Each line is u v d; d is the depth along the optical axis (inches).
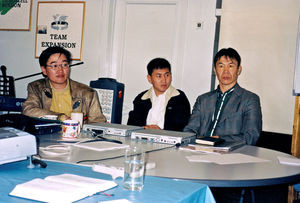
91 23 149.1
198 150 66.6
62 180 38.0
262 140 120.0
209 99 103.9
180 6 138.2
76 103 108.8
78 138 73.9
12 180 39.1
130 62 147.4
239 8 124.6
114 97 132.0
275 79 119.8
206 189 41.9
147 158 57.6
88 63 149.9
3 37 161.2
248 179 47.1
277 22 119.7
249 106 96.0
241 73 124.0
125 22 147.3
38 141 67.0
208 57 134.5
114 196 35.4
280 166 57.4
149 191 37.7
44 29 155.3
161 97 120.8
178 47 138.7
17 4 158.2
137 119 121.5
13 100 117.5
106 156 56.3
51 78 106.3
